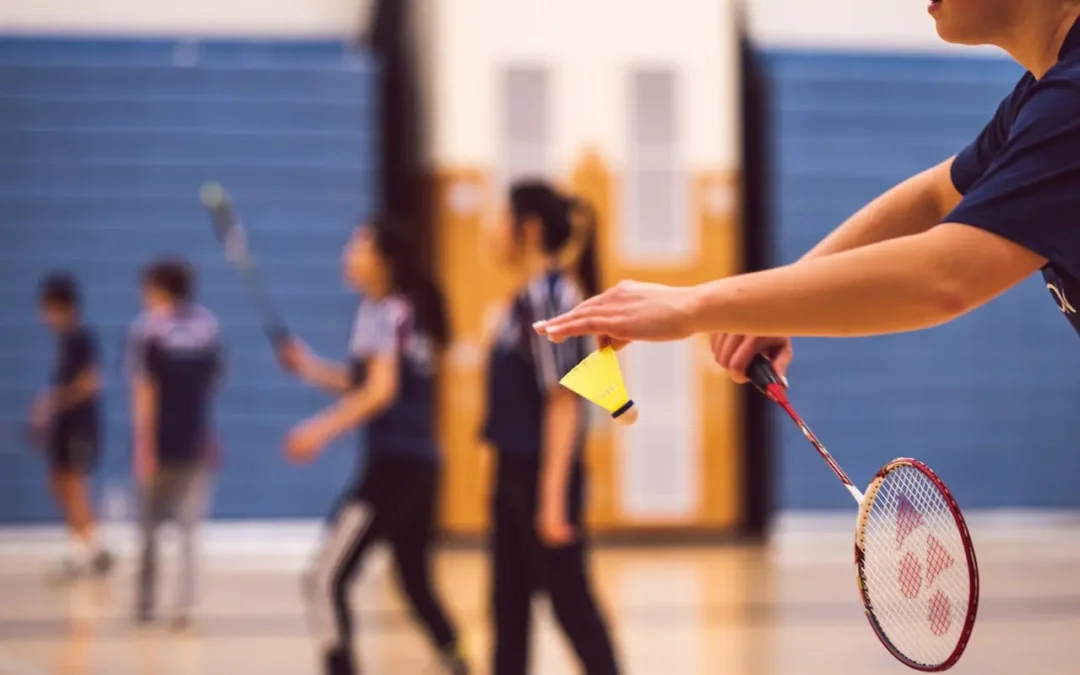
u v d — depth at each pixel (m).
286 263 16.33
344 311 16.34
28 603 12.44
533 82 16.42
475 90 16.34
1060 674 8.79
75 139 16.17
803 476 16.50
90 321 16.06
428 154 16.80
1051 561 14.69
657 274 16.47
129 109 16.22
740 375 3.15
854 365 16.66
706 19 16.56
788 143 16.64
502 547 6.69
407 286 7.95
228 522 15.98
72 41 16.41
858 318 2.29
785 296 2.31
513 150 16.39
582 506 6.51
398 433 7.77
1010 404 16.81
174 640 10.48
